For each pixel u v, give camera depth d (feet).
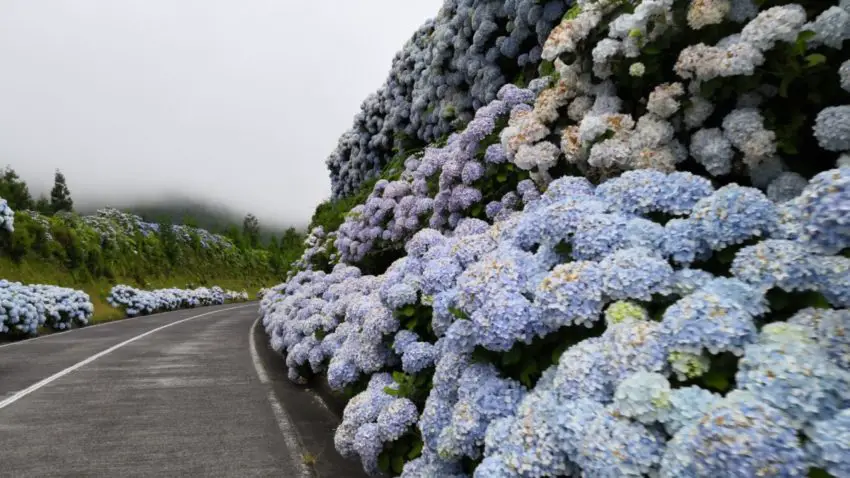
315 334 23.85
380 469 12.23
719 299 6.94
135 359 35.68
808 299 7.15
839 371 5.76
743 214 8.04
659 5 11.97
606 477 6.20
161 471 15.21
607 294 8.02
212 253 191.93
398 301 13.66
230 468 15.46
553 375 8.33
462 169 20.12
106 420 20.31
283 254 235.81
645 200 9.41
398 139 44.93
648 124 12.37
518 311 8.49
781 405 5.66
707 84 11.29
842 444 5.08
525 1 25.94
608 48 12.83
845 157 10.14
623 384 6.57
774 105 11.43
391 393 13.35
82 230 114.21
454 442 8.84
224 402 23.24
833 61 10.64
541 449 7.04
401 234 25.79
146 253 146.92
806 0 11.14
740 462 5.25
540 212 10.05
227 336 52.16
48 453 16.63
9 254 84.38
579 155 13.73
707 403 6.07
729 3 11.48
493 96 29.45
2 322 46.98
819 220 6.18
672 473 5.69
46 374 29.78
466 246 12.66
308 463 15.87
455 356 10.20
